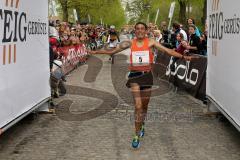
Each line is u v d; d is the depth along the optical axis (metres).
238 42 5.86
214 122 7.77
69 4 25.94
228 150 6.08
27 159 5.71
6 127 5.68
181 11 25.84
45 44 8.29
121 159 5.68
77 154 5.91
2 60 5.60
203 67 9.59
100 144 6.39
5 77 5.73
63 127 7.45
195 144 6.39
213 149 6.12
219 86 7.28
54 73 10.03
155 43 6.48
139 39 6.42
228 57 6.54
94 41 25.52
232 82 6.25
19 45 6.43
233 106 6.20
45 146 6.30
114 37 21.14
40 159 5.70
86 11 32.28
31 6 7.22
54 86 10.05
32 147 6.26
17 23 6.33
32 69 7.25
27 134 6.99
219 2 7.35
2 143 6.48
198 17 32.12
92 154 5.90
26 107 6.87
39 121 7.90
